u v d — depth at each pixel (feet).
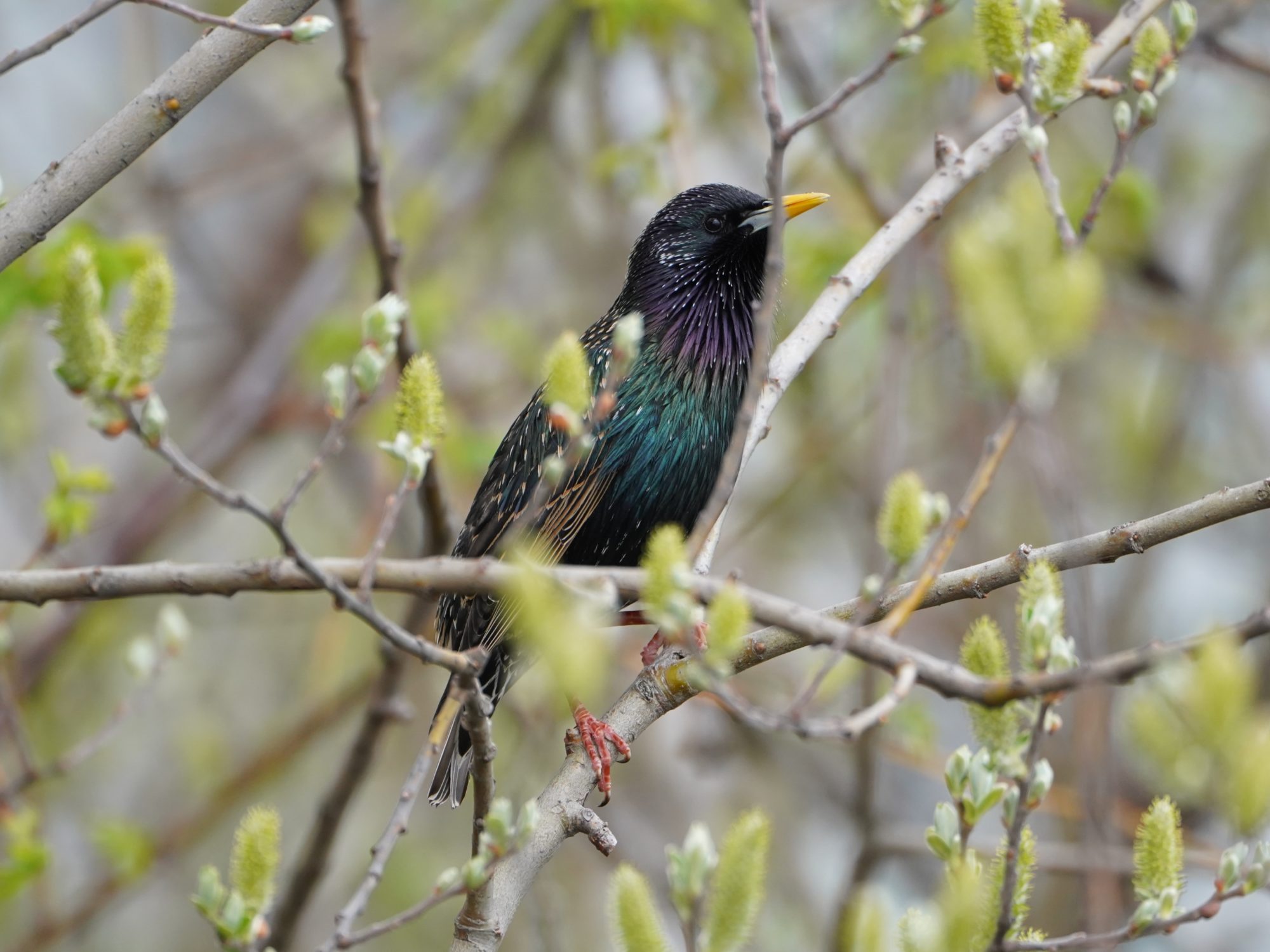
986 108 41.06
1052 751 39.70
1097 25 39.24
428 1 52.16
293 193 60.39
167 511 45.39
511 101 49.08
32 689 42.34
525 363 46.70
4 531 48.55
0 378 44.78
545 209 51.83
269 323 50.75
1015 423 15.75
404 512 43.91
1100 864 19.95
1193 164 51.13
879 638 14.98
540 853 21.99
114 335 15.14
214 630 53.26
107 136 20.39
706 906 14.56
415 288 46.01
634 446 30.37
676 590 13.99
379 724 32.04
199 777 46.62
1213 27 39.06
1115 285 47.78
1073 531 18.97
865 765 33.45
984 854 27.45
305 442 53.67
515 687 38.22
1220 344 46.09
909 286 37.35
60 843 46.78
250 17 20.54
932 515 16.29
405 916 16.46
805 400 47.24
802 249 40.93
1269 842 16.12
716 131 47.19
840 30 46.65
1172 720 14.44
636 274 31.86
